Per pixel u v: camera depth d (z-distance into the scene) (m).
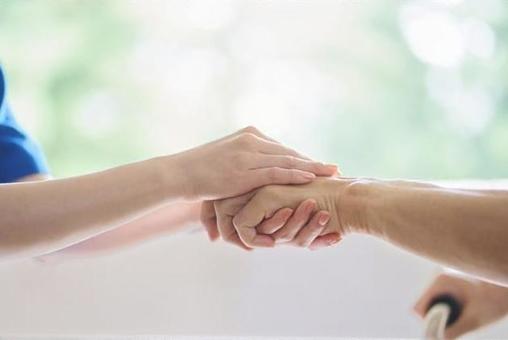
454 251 1.05
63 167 1.84
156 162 1.22
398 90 1.80
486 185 1.46
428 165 1.80
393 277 1.42
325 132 1.79
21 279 1.40
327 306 1.42
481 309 1.23
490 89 1.81
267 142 1.27
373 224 1.16
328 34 1.79
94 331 1.41
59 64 1.84
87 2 1.83
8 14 1.83
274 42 1.79
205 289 1.43
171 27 1.81
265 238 1.26
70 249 1.38
